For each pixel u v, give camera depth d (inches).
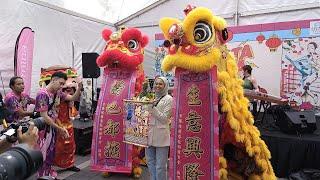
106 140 161.9
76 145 207.6
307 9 225.5
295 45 216.1
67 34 254.2
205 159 102.9
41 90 137.2
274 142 163.5
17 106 143.0
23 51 187.6
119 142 160.2
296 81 216.8
